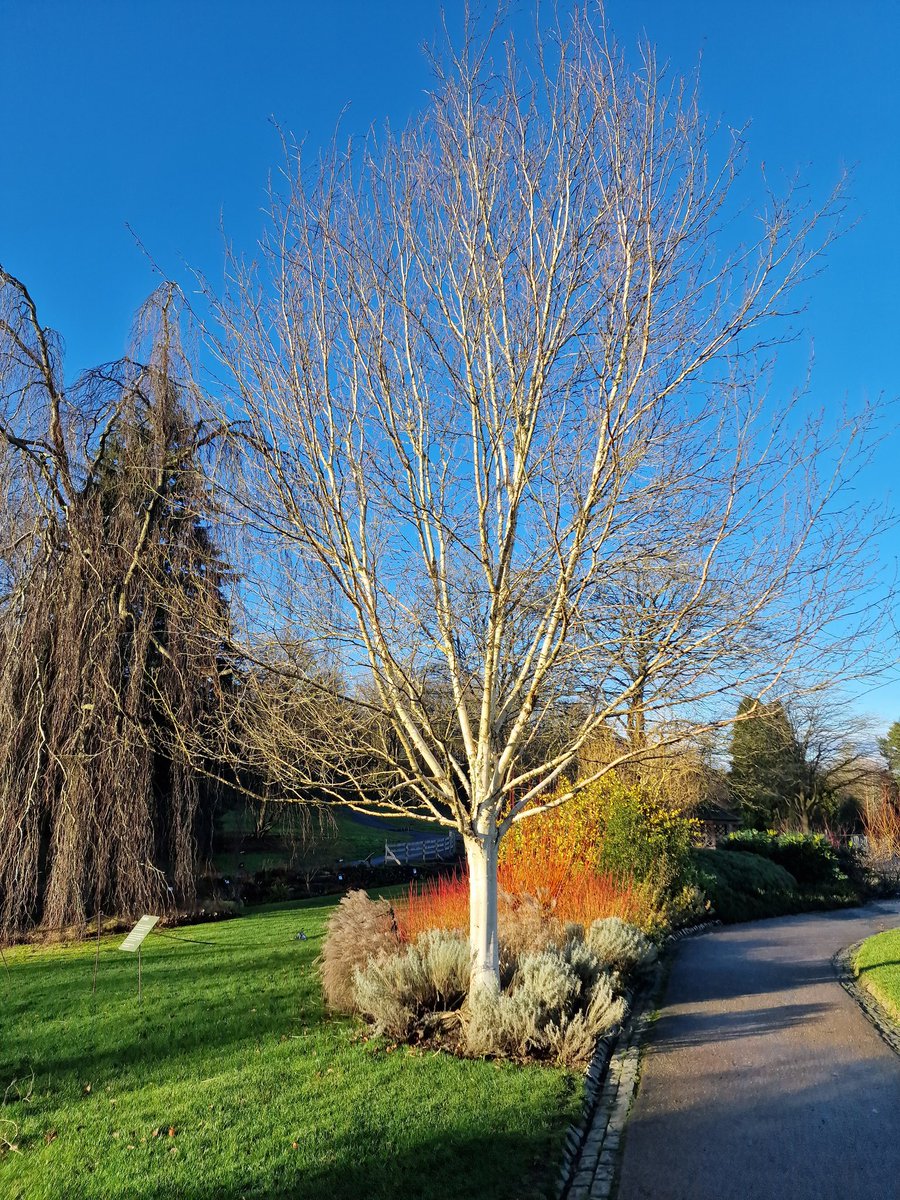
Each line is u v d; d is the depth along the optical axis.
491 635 6.36
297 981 9.13
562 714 7.18
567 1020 6.52
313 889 18.05
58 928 11.77
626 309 5.73
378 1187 4.29
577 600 6.09
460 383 6.60
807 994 9.18
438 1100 5.38
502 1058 6.23
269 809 15.30
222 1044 7.18
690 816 19.38
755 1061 6.58
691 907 14.98
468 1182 4.32
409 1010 6.95
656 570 6.05
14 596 12.82
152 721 12.02
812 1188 4.41
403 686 6.66
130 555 11.87
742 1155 4.83
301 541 6.57
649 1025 7.82
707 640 5.80
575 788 6.48
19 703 12.38
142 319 13.45
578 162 6.11
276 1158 4.66
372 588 6.71
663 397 6.02
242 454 9.17
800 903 20.31
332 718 6.91
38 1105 6.09
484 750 6.59
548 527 6.57
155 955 10.80
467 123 6.43
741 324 6.01
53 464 13.24
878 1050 6.89
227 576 9.10
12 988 9.33
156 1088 6.20
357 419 6.71
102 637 12.42
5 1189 4.68
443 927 8.99
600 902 11.11
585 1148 4.96
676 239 5.91
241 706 7.32
